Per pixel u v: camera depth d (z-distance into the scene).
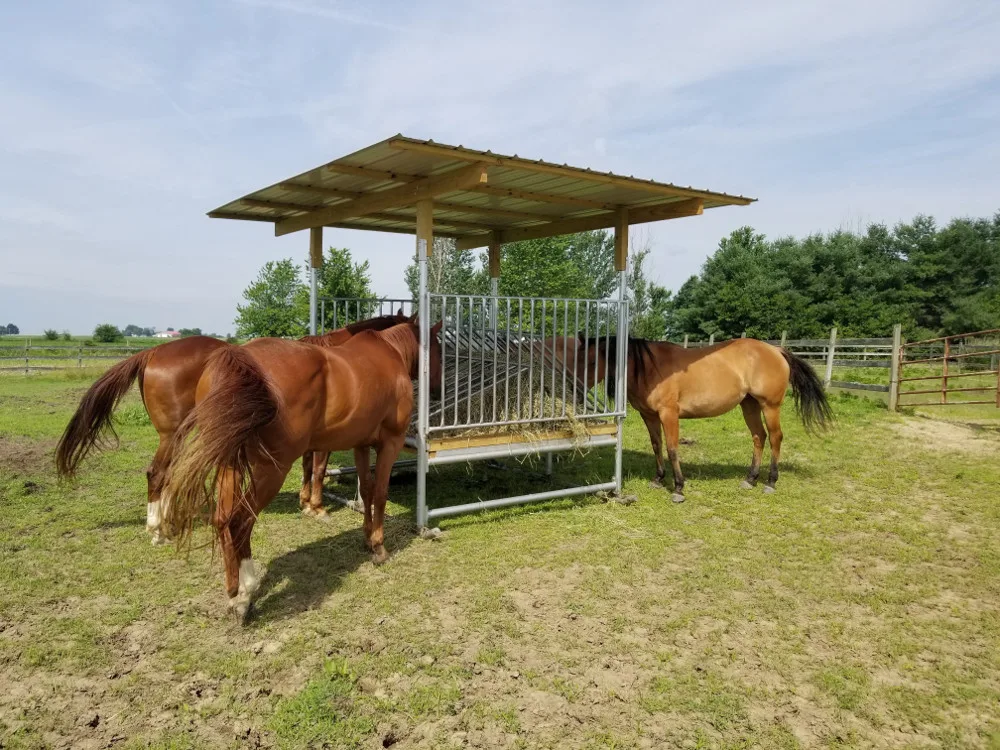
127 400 14.03
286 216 7.36
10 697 2.94
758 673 3.29
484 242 8.50
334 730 2.73
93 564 4.45
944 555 5.01
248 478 3.50
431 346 5.41
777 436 6.78
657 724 2.85
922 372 17.88
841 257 39.94
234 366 3.32
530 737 2.74
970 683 3.24
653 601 4.09
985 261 37.94
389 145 4.38
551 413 5.85
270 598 4.00
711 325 40.09
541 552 4.93
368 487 4.76
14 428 9.57
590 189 5.82
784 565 4.74
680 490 6.46
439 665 3.29
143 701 2.93
